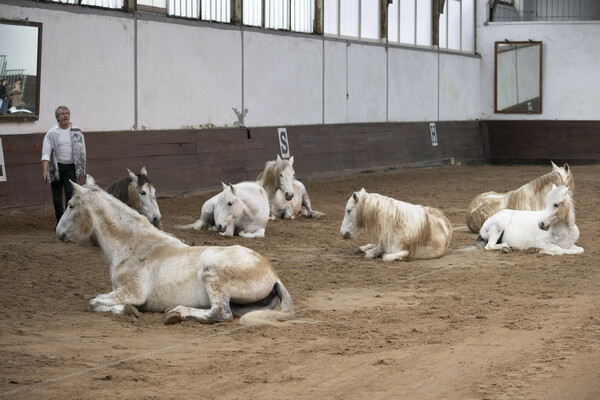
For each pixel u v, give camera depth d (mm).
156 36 18281
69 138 12469
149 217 10750
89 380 5199
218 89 20312
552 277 9203
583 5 36562
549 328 6703
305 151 23578
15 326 6727
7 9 14672
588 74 33219
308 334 6520
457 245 11852
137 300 7168
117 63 17219
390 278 9211
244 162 20984
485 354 5852
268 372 5379
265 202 12758
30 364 5551
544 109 33875
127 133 17438
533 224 10953
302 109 23703
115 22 17109
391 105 28438
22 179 14914
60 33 15789
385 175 26266
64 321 6926
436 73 31312
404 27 29328
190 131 19234
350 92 26031
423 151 30125
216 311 6789
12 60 14758
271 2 22484
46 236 12492
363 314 7328
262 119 22016
